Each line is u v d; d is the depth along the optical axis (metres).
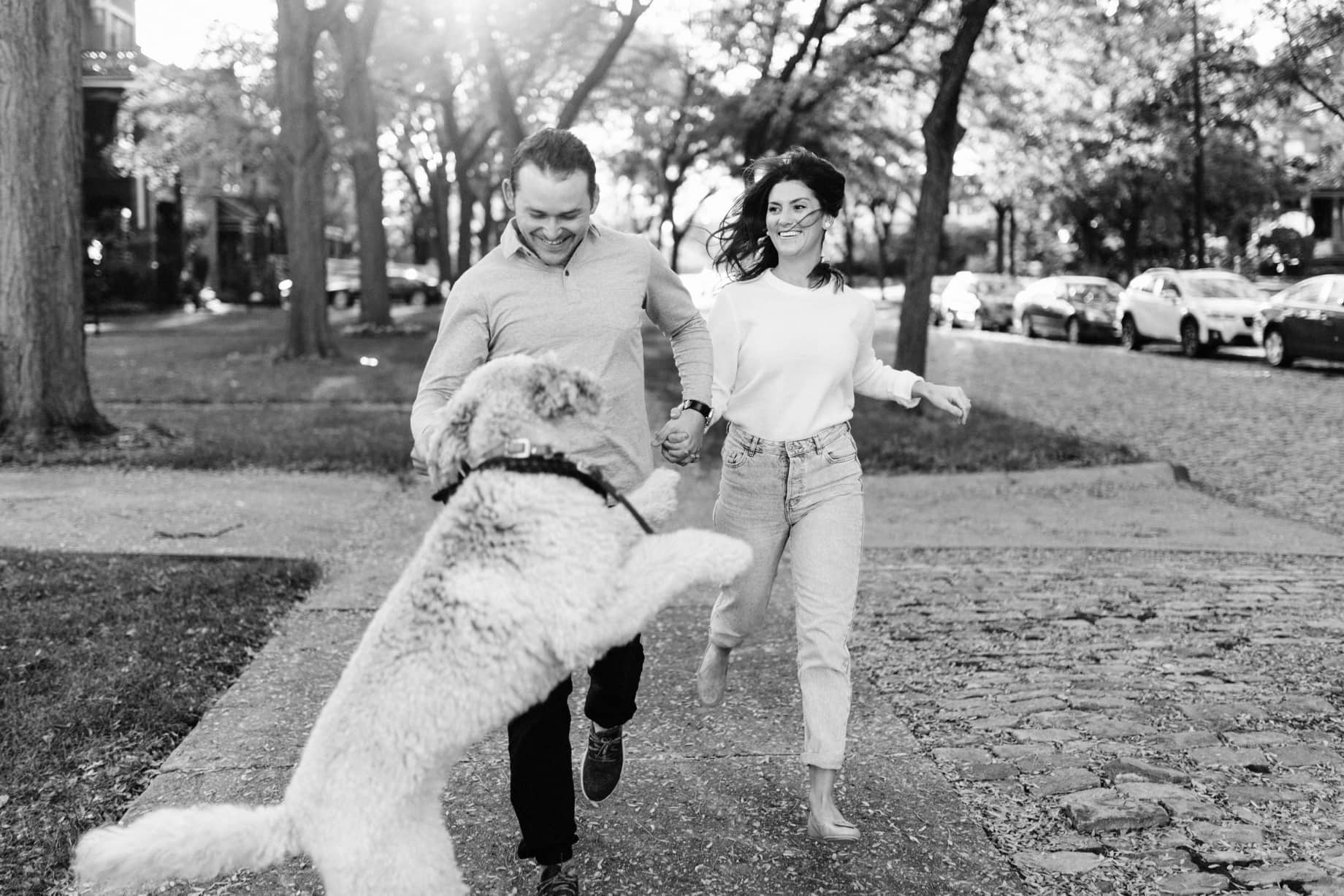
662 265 3.35
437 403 2.93
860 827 3.57
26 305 9.95
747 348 3.58
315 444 10.39
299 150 19.09
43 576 5.80
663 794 3.79
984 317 33.25
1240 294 22.80
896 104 21.02
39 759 3.90
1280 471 10.62
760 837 3.51
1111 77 23.03
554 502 2.48
